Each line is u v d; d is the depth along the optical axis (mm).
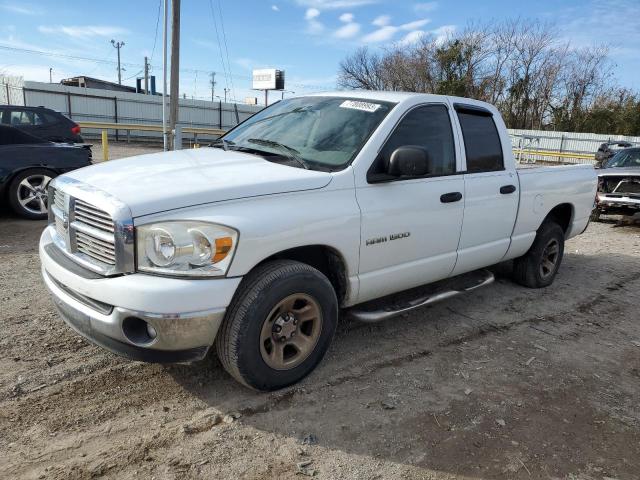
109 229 2803
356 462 2721
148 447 2717
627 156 11156
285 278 3051
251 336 2982
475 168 4473
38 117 12977
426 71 47406
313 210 3205
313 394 3309
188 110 36969
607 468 2814
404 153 3447
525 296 5516
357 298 3672
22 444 2676
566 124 46688
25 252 5977
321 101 4285
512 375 3760
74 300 2984
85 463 2568
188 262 2750
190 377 3406
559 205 5598
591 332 4684
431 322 4633
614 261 7355
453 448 2885
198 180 3047
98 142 27750
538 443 2982
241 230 2842
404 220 3758
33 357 3529
